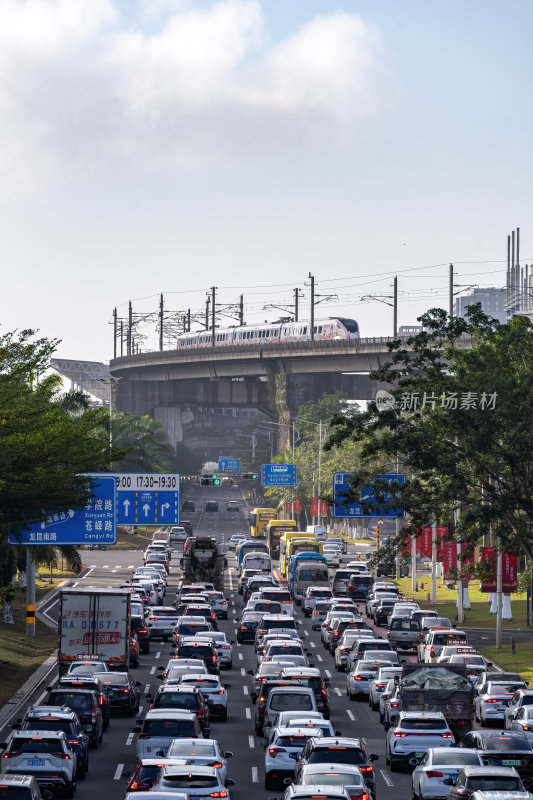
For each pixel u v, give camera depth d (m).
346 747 77.31
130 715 126.69
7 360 126.06
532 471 163.38
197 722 89.19
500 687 121.44
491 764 81.75
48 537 183.12
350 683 141.75
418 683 106.12
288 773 87.00
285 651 143.38
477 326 169.62
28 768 82.94
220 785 69.94
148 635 183.12
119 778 94.19
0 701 140.12
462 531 166.50
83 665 127.88
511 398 158.62
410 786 92.25
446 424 161.75
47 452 125.75
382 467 171.25
